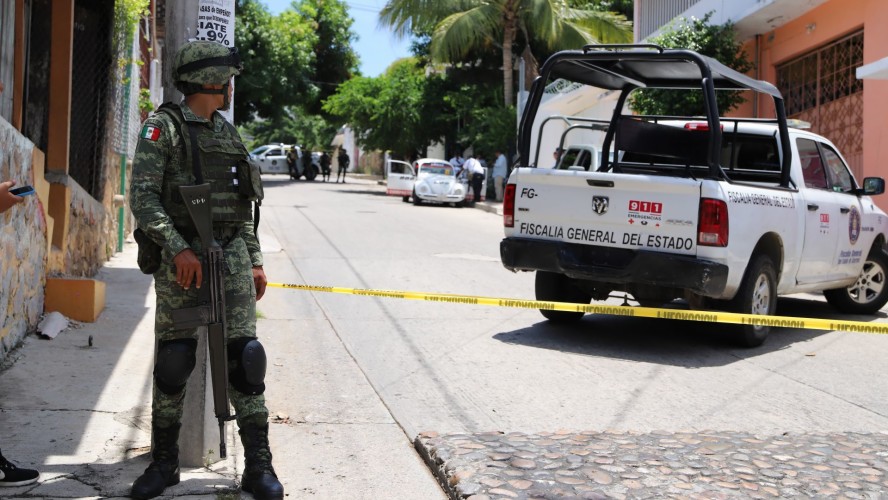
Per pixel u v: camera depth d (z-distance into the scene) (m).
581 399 5.85
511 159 30.23
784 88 17.75
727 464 4.33
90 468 3.99
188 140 3.59
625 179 7.27
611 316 9.07
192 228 3.61
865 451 4.61
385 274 11.62
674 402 5.82
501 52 34.25
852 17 14.91
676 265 7.09
